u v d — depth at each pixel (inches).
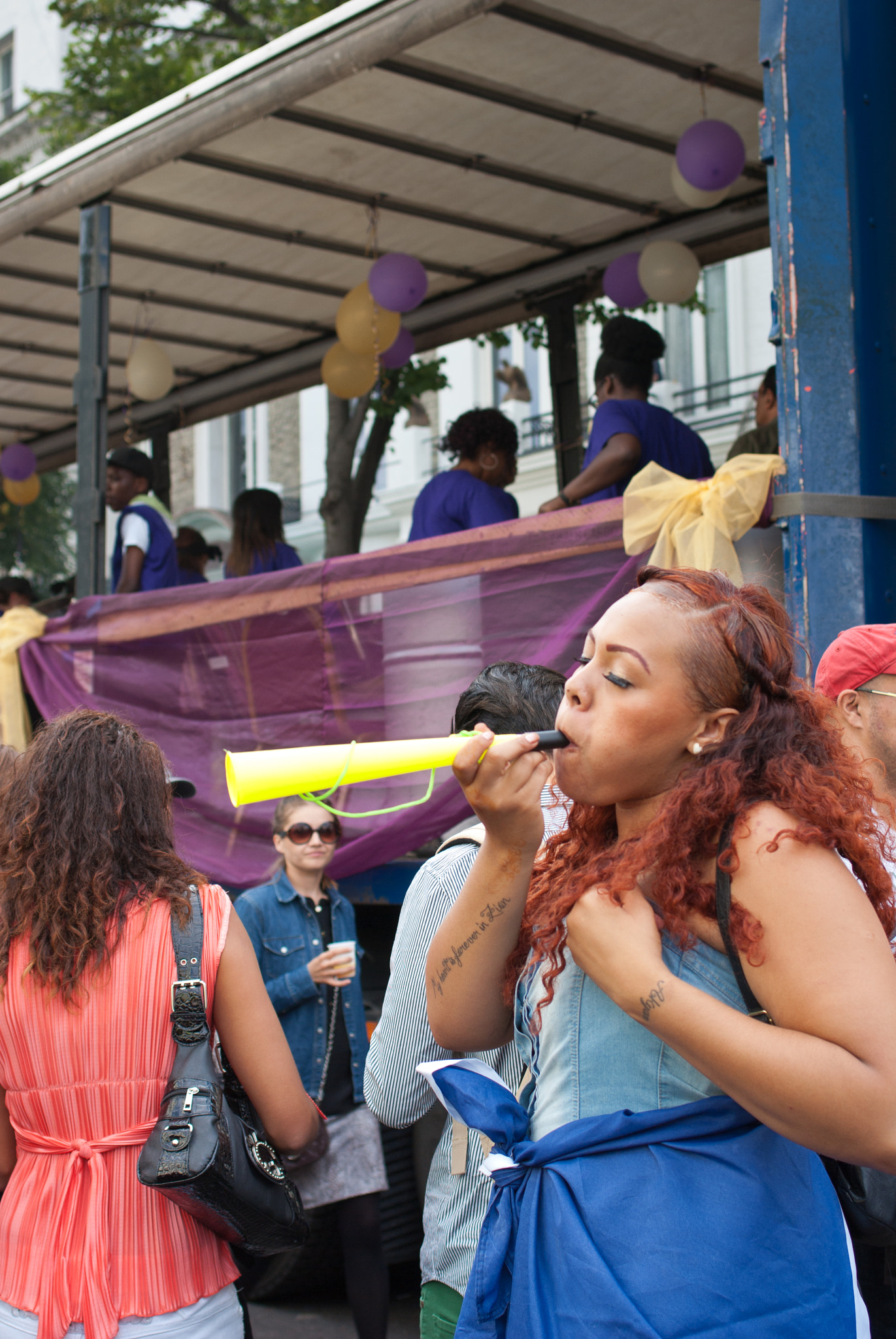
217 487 754.8
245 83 193.2
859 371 116.9
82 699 200.1
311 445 700.0
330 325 309.6
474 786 53.0
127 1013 74.2
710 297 491.2
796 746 50.5
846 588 115.5
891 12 122.7
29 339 310.2
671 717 50.5
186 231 255.3
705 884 48.6
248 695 177.6
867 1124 43.7
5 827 79.4
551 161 232.2
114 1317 70.1
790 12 119.2
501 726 80.0
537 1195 52.2
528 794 52.8
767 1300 46.8
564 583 142.2
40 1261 71.7
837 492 116.1
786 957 45.9
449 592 154.2
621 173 238.2
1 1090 78.7
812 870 46.6
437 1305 76.4
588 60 197.0
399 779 157.3
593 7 180.5
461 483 199.9
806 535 115.4
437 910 82.0
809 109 119.0
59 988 74.0
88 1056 73.9
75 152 221.6
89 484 224.4
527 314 290.0
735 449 203.8
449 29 170.6
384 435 369.4
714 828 48.6
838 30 119.5
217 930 77.7
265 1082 77.6
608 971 48.9
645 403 192.7
